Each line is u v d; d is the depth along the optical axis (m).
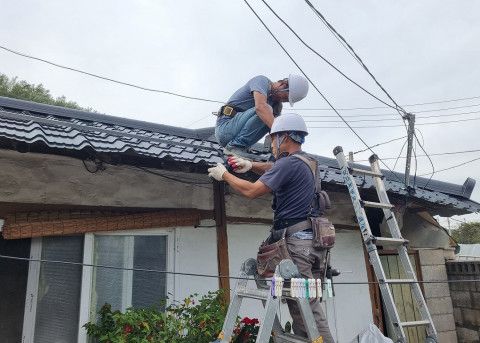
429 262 7.18
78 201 4.22
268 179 2.55
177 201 4.80
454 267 7.19
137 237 4.57
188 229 4.89
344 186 5.14
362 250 6.36
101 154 3.72
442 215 7.45
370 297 6.24
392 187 5.63
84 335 4.00
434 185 7.53
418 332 6.73
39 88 25.09
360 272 6.25
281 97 3.80
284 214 2.64
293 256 2.52
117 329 3.74
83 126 4.21
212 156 4.27
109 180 4.40
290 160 2.63
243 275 2.78
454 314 7.10
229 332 2.60
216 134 3.99
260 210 5.48
